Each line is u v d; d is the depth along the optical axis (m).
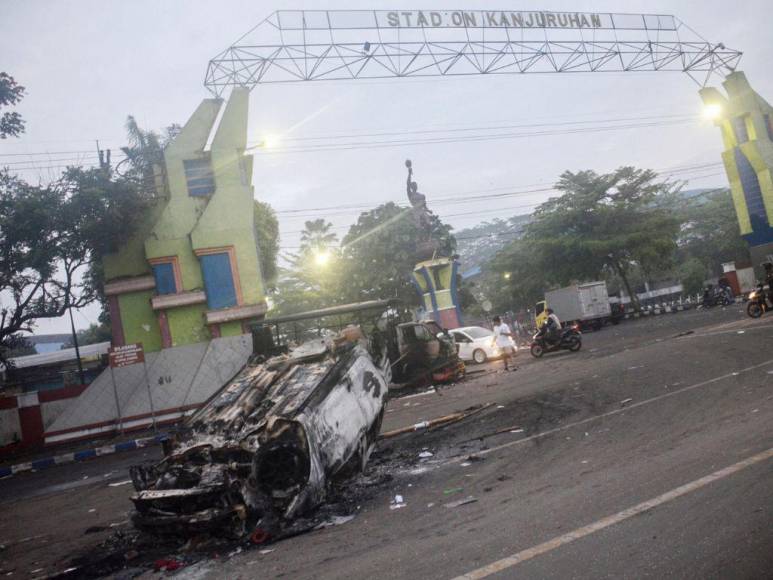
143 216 18.30
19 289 17.22
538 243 39.19
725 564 3.26
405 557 4.08
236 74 20.78
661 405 8.03
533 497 5.00
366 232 41.59
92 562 5.24
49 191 16.88
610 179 39.06
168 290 18.00
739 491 4.27
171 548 5.30
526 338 38.41
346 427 6.17
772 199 29.45
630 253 38.44
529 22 26.44
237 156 18.84
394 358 15.43
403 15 24.22
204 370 16.92
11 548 6.37
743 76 30.42
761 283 19.38
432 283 31.23
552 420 8.37
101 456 14.20
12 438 16.77
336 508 5.65
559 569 3.48
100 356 32.50
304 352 7.54
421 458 7.39
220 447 5.53
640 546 3.63
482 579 3.50
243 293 18.12
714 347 12.98
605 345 19.94
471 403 11.35
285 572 4.20
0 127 15.77
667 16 29.17
